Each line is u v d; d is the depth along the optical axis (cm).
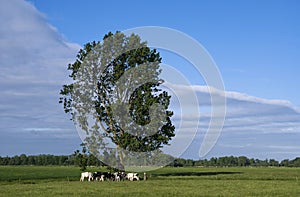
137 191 3356
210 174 6875
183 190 3472
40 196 2962
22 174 8281
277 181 4741
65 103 5397
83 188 3662
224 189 3591
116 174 5131
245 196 3041
